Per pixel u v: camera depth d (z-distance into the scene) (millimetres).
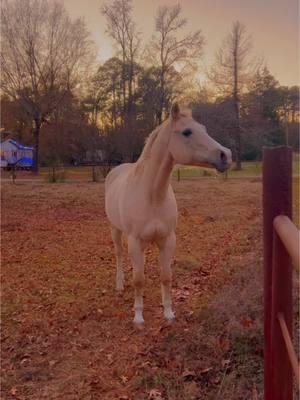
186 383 2590
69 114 30141
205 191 14328
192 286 4605
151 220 3451
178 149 3158
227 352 2842
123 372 2898
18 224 9094
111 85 33625
